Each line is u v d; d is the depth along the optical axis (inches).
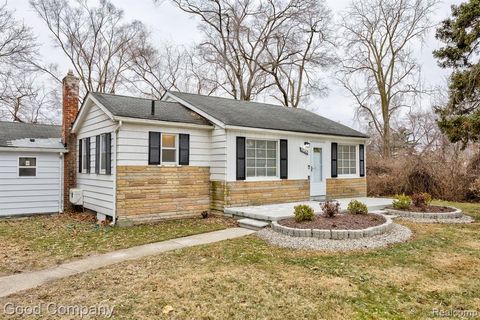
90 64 983.0
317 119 603.8
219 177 410.3
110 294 163.6
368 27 874.8
